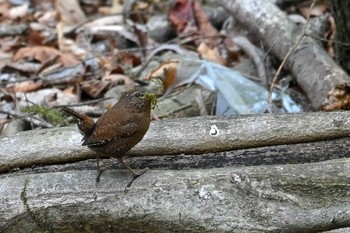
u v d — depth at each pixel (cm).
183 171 783
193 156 835
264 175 768
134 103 732
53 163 848
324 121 838
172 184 763
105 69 1341
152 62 1324
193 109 1134
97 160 778
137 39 1484
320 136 832
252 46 1309
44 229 771
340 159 794
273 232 745
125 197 759
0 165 848
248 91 1185
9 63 1402
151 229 759
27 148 849
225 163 824
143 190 761
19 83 1301
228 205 748
